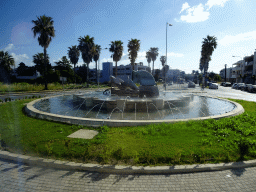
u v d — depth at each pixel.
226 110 11.09
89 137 5.74
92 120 7.12
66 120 7.55
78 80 56.47
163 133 5.98
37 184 3.43
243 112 9.77
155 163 4.20
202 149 4.80
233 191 3.32
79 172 3.94
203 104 13.41
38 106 12.01
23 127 6.58
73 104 13.22
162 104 11.34
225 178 3.75
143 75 14.34
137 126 6.90
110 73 72.88
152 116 9.48
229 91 31.16
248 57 51.97
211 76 93.06
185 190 3.34
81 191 3.26
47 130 6.39
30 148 4.84
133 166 4.05
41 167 4.11
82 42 41.06
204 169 4.05
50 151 4.51
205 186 3.47
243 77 50.66
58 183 3.49
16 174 3.76
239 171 4.04
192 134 5.95
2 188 3.27
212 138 5.60
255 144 5.11
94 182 3.57
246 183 3.58
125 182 3.59
